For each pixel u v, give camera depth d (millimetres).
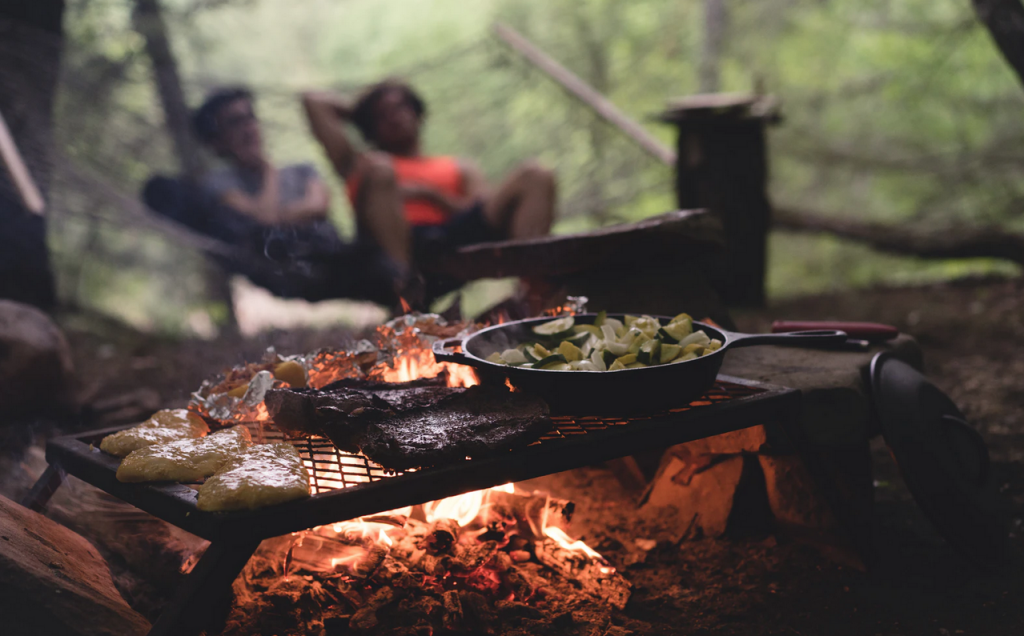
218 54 7949
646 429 1409
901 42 7906
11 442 2146
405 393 1474
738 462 1904
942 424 1761
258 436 1532
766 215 4176
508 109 6777
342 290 3758
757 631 1537
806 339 1482
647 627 1550
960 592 1659
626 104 8398
